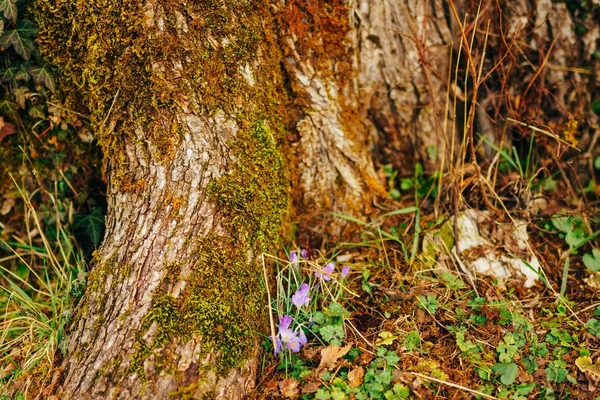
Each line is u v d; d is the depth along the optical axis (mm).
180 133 956
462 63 1159
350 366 929
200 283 904
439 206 1136
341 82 1114
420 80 1153
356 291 1040
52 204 1125
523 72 1162
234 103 981
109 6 951
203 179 951
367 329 981
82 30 981
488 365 935
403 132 1190
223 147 965
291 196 1105
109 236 979
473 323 982
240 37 987
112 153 999
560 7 1128
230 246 936
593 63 1156
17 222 1128
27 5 1008
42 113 1068
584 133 1183
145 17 940
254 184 983
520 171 1120
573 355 950
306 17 1052
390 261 1082
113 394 851
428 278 1041
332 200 1123
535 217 1127
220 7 969
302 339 939
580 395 914
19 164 1104
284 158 1078
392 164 1213
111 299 914
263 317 958
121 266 929
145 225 943
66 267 1119
